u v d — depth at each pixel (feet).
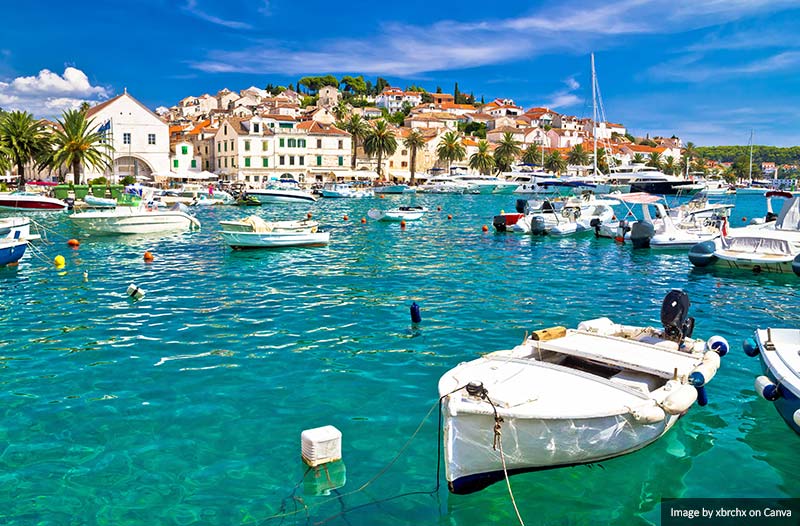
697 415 30.17
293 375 35.55
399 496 23.22
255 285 64.03
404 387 33.68
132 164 291.79
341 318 49.16
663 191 248.11
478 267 76.79
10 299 56.75
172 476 24.36
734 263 73.77
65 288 62.39
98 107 283.79
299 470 24.91
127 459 25.62
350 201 235.40
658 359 28.71
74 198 170.81
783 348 31.50
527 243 103.60
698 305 55.16
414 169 360.07
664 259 84.17
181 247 97.76
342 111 426.92
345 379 34.88
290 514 22.03
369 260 83.05
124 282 65.98
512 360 28.02
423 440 27.48
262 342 42.24
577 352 28.94
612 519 22.03
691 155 597.93
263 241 92.94
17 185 224.33
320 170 330.95
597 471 24.94
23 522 21.29
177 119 490.49
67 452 26.18
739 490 23.71
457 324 47.24
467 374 26.35
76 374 35.65
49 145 228.22
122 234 114.11
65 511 21.97
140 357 38.88
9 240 77.20
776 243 75.36
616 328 33.99
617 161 434.71
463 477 23.07
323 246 97.96
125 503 22.49
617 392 25.41
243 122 322.75
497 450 22.91
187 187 258.37
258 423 29.09
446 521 21.80
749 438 27.81
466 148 403.75
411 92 629.92
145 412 30.27
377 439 27.55
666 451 26.58
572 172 377.50
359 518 21.86
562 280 67.31
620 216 175.94
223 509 22.25
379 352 39.93
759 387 29.30
